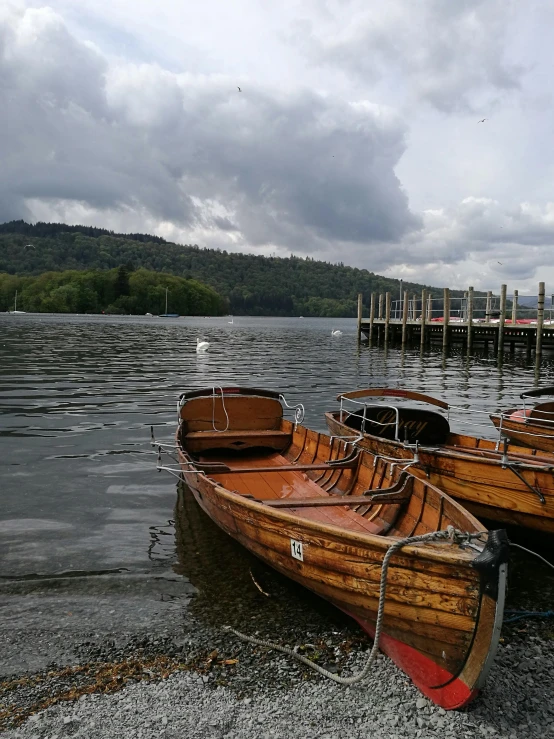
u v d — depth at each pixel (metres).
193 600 6.08
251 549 6.55
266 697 4.56
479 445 9.82
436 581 4.38
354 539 4.89
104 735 4.11
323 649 5.26
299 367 30.12
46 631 5.43
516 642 5.39
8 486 9.58
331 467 7.99
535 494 7.36
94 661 4.99
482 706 4.47
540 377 26.11
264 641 5.33
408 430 10.46
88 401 17.92
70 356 33.59
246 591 6.29
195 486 7.92
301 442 10.06
